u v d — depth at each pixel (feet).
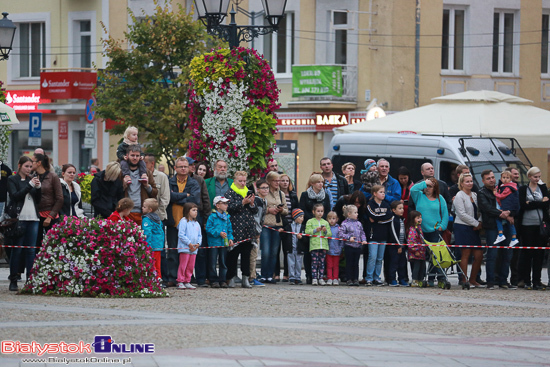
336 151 120.26
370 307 69.87
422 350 50.57
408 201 90.12
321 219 89.35
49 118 200.23
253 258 86.17
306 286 87.15
